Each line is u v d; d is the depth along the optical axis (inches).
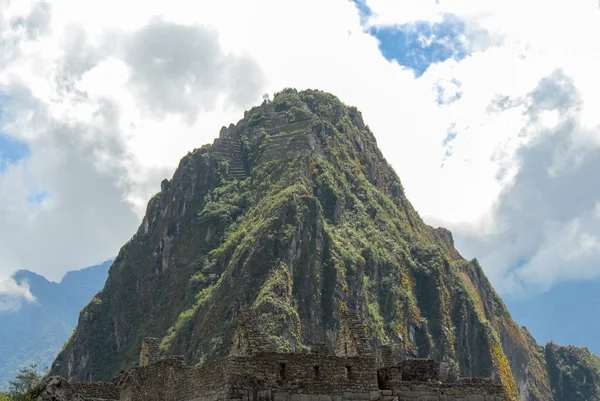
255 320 1999.3
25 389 2476.6
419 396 1980.8
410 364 2112.5
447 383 2009.1
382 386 1967.3
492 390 2025.1
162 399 2070.6
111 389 2417.6
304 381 1870.1
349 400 1888.5
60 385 2246.6
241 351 1982.0
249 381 1839.3
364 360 1919.3
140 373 2186.3
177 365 2054.6
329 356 1899.6
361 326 2124.8
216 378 1866.4
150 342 2472.9
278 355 1871.3
